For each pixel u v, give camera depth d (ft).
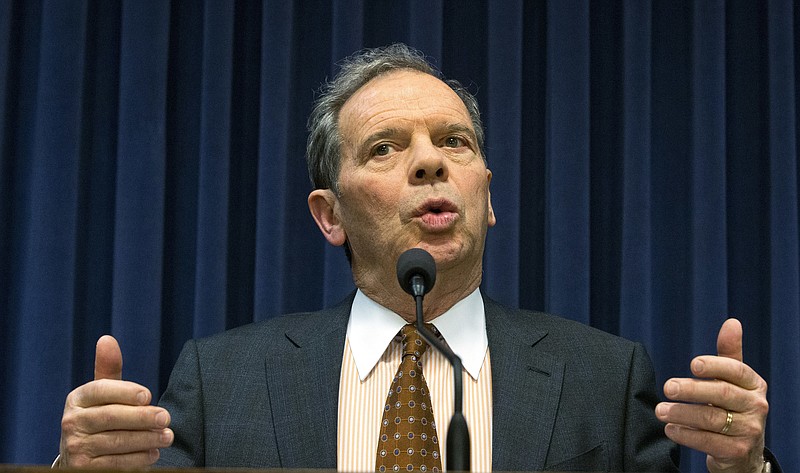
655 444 5.68
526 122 8.68
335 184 6.38
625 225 8.28
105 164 8.50
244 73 8.70
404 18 8.63
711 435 4.64
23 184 8.32
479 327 5.96
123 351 7.95
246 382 5.84
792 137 8.43
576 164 8.25
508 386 5.63
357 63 6.78
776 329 8.20
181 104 8.63
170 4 8.57
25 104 8.44
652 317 8.36
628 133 8.39
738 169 8.68
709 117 8.44
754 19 8.79
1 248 8.20
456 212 5.78
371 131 6.02
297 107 8.55
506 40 8.42
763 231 8.55
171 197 8.50
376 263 5.95
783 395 8.08
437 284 5.81
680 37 8.77
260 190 8.20
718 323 8.16
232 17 8.46
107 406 4.47
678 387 4.57
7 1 8.34
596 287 8.47
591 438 5.51
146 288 8.04
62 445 4.64
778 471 5.03
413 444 5.30
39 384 7.84
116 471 3.21
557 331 6.05
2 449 7.97
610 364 5.86
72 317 8.00
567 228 8.18
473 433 5.54
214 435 5.65
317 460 5.44
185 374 5.95
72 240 8.09
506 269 8.10
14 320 8.14
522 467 5.35
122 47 8.32
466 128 6.08
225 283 8.13
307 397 5.68
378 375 5.77
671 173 8.62
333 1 8.45
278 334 6.15
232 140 8.59
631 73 8.46
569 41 8.41
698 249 8.27
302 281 8.36
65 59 8.29
